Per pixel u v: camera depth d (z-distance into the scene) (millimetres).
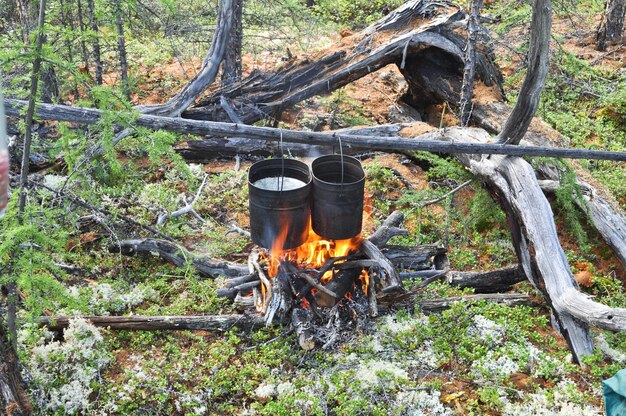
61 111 5328
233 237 6492
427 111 9320
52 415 4531
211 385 4785
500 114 7758
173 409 4672
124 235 6301
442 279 5934
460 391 4805
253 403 4609
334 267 5359
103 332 5223
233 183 7281
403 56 8055
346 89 9812
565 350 5250
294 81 8211
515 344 5164
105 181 6973
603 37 11344
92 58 8969
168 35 8570
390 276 5312
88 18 7941
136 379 4805
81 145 4957
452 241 6602
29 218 4453
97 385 4715
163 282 5855
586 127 8750
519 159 6035
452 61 8477
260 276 5457
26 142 4258
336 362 4977
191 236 6512
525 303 5680
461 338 5215
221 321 5277
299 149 7812
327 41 11016
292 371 4953
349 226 5184
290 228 5117
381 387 4711
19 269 4293
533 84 5469
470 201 6734
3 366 4129
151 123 5270
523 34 8555
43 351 4805
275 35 10688
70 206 6066
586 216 6512
